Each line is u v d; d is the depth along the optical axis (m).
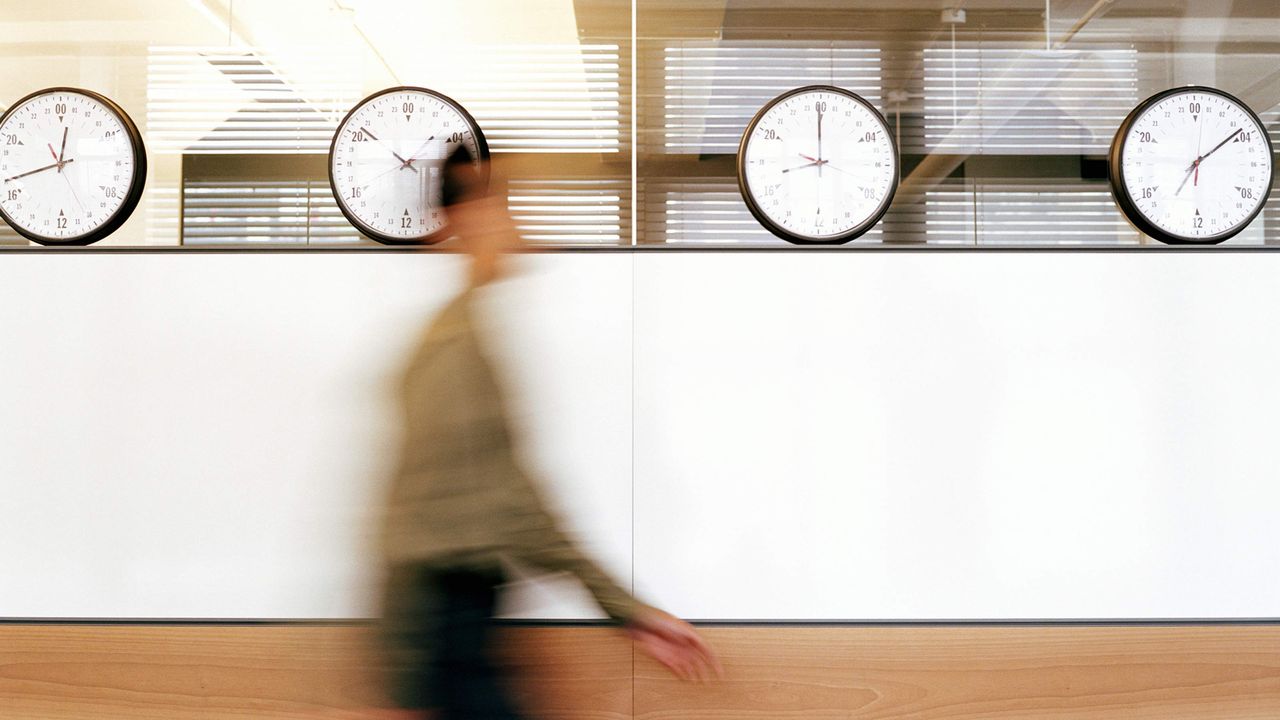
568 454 2.57
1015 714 2.52
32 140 2.69
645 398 2.57
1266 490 2.55
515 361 1.39
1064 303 2.58
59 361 2.58
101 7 2.88
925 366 2.58
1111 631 2.53
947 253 2.59
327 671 2.53
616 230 2.80
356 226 2.72
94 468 2.57
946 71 2.89
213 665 2.54
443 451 1.34
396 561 1.34
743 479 2.56
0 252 2.60
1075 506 2.55
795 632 2.53
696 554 2.55
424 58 2.88
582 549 1.42
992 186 2.82
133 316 2.59
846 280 2.59
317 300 2.60
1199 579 2.54
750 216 2.79
